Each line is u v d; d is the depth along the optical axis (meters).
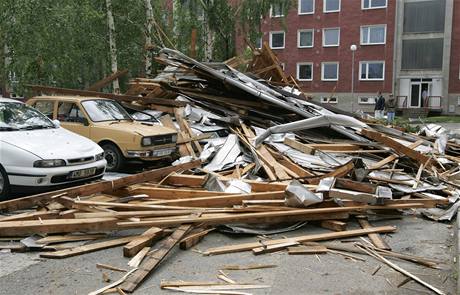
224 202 7.24
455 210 7.68
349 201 7.22
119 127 11.48
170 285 4.89
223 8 26.11
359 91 42.47
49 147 8.58
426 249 6.11
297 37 44.25
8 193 8.34
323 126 12.39
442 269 5.43
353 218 7.36
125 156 11.31
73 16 19.27
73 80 21.61
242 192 7.89
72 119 11.91
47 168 8.21
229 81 14.23
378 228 6.77
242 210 6.82
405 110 39.84
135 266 5.41
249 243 6.16
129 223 6.21
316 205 7.03
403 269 5.41
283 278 5.13
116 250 5.96
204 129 13.23
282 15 28.69
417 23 40.41
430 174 10.16
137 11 24.11
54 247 5.96
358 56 42.22
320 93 43.88
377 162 10.95
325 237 6.36
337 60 43.03
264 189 8.16
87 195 7.50
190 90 15.32
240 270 5.35
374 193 7.38
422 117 37.06
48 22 18.47
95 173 9.06
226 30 27.20
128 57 25.47
